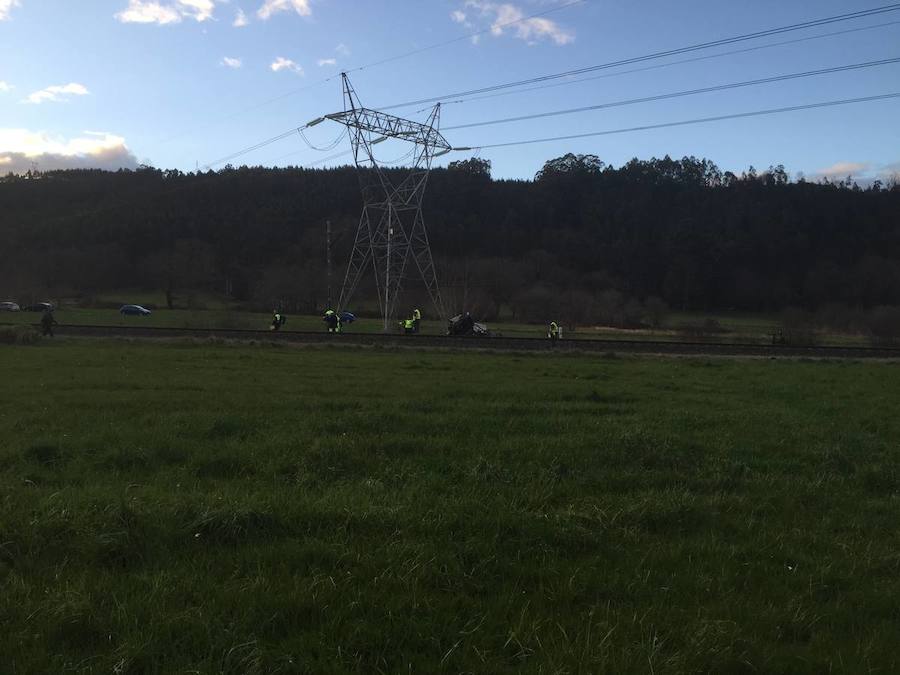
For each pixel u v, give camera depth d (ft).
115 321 206.90
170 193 437.58
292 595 14.42
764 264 348.59
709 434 36.37
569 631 13.73
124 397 46.70
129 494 21.45
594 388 58.70
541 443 31.55
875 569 17.83
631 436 32.07
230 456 27.45
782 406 50.47
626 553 18.12
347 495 22.02
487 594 15.49
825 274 315.37
